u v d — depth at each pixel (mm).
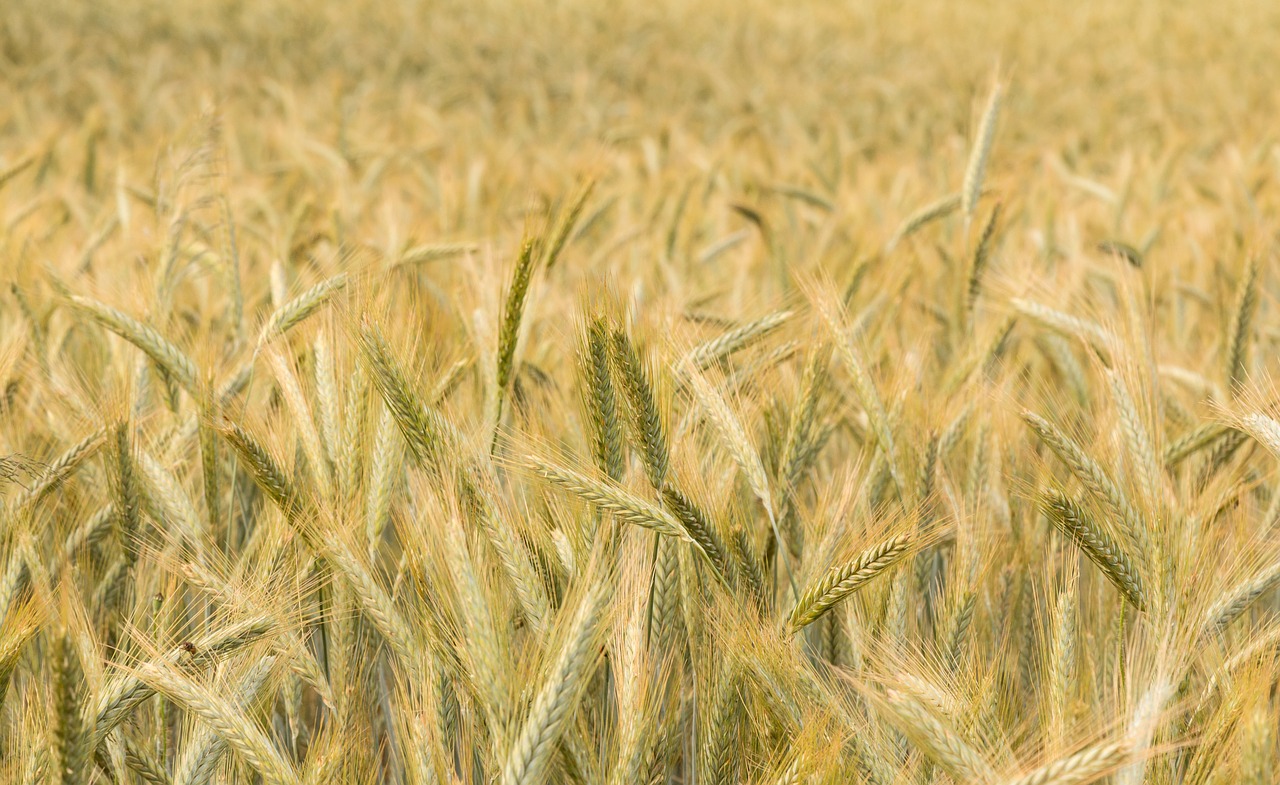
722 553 1994
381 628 1974
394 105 16328
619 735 1787
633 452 2318
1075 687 1901
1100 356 2982
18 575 2121
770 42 23266
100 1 21719
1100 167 10977
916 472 2559
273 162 9422
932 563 2523
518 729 1646
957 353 3619
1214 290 4715
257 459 2064
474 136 12602
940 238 6293
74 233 5793
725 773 1979
